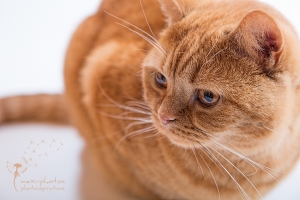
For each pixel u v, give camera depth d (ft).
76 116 2.31
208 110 1.74
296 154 1.92
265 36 1.63
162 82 1.86
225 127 1.74
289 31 1.75
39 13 2.71
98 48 2.22
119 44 2.16
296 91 1.76
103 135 2.15
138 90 2.02
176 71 1.75
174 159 1.96
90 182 2.20
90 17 2.34
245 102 1.69
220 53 1.70
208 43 1.72
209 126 1.75
